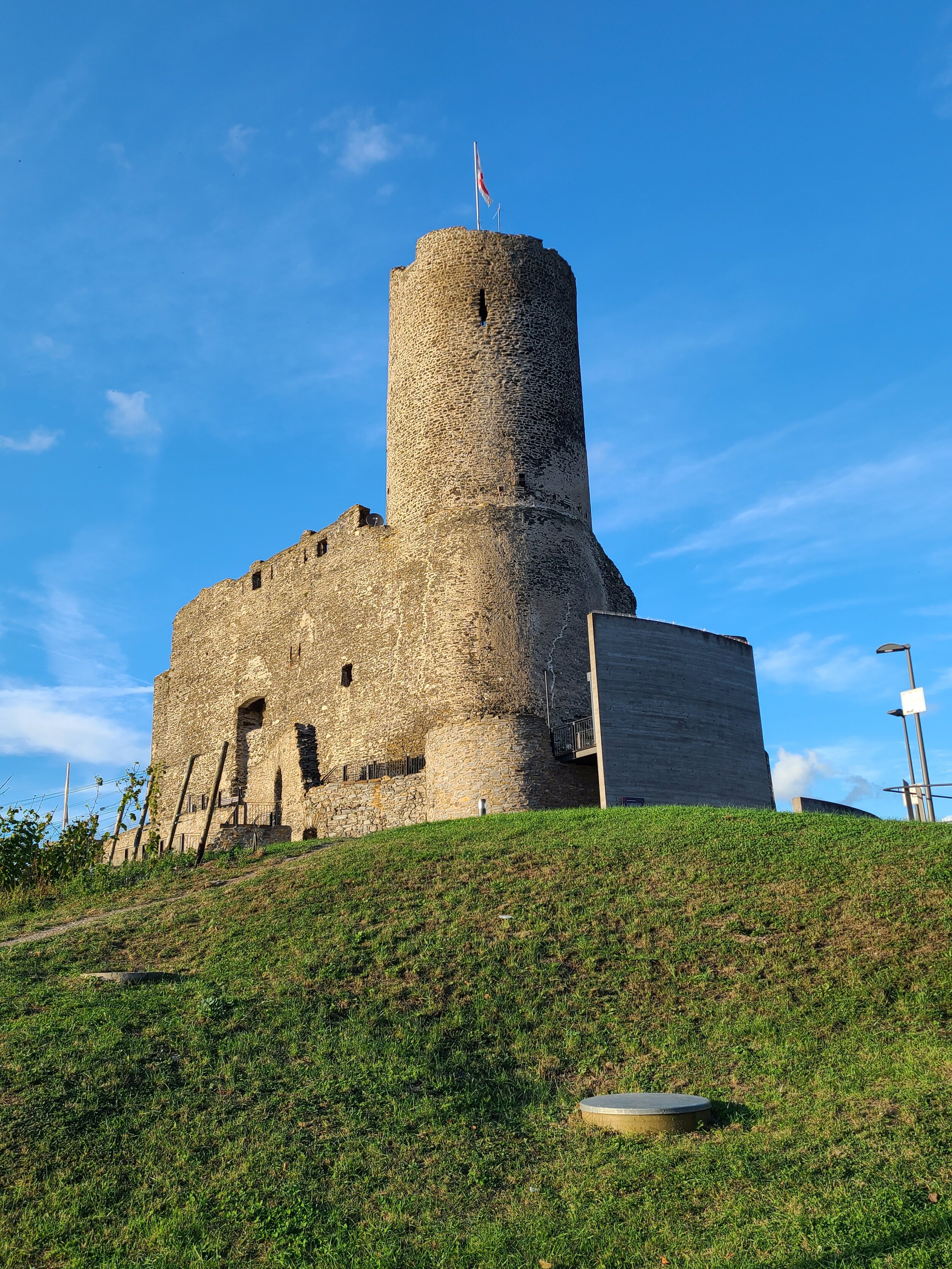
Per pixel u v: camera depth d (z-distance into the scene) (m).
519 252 32.94
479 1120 10.52
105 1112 10.07
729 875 16.73
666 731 26.64
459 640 29.50
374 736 31.86
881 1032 11.92
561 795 27.59
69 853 24.02
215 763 40.50
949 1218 7.94
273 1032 12.02
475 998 13.27
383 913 16.36
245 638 40.41
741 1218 8.36
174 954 15.41
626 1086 11.28
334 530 36.12
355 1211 8.82
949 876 15.64
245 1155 9.52
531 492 30.73
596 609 31.23
